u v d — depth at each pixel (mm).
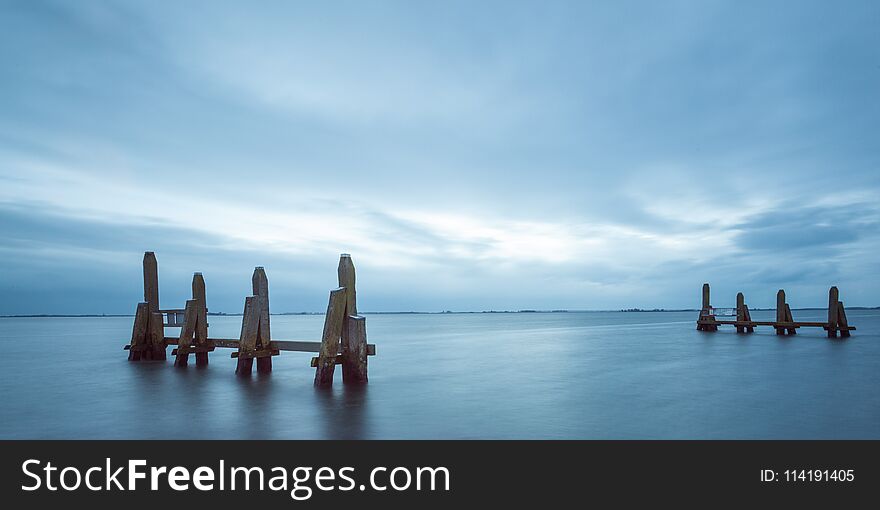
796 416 10062
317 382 13109
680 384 14297
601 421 9617
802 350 24703
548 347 29234
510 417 9969
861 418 9883
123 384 13992
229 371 16578
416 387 13594
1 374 16641
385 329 62844
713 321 41281
